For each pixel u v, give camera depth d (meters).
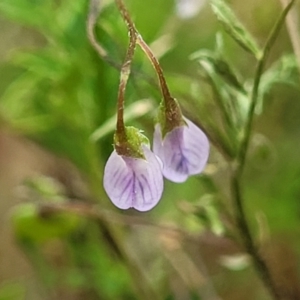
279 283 0.12
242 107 0.10
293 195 0.13
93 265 0.13
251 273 0.14
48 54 0.11
